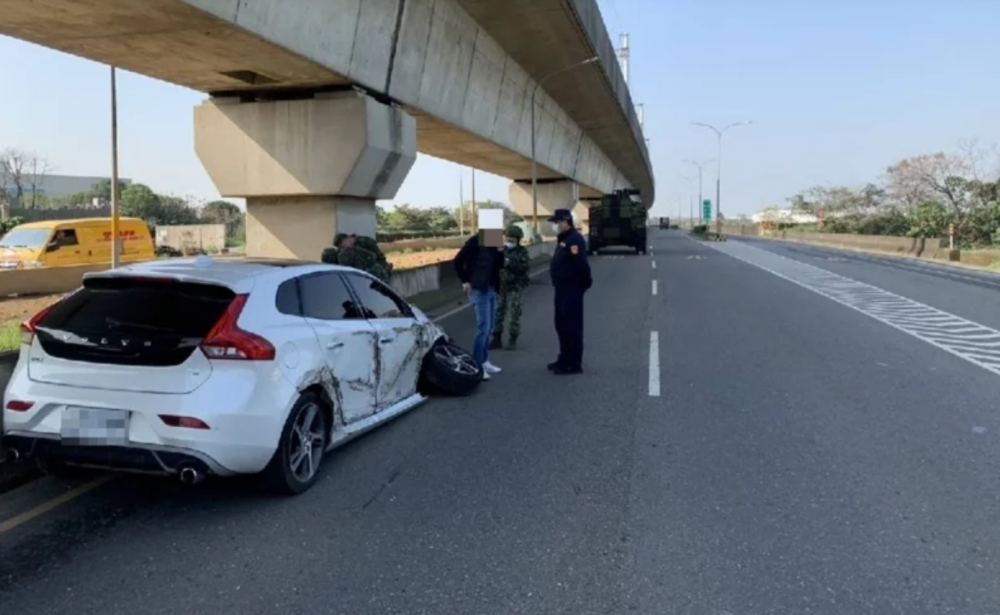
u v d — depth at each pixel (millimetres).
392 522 4414
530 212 44562
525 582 3672
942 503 4688
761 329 12391
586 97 32594
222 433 4242
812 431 6328
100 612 3363
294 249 14742
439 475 5258
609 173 63406
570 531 4285
